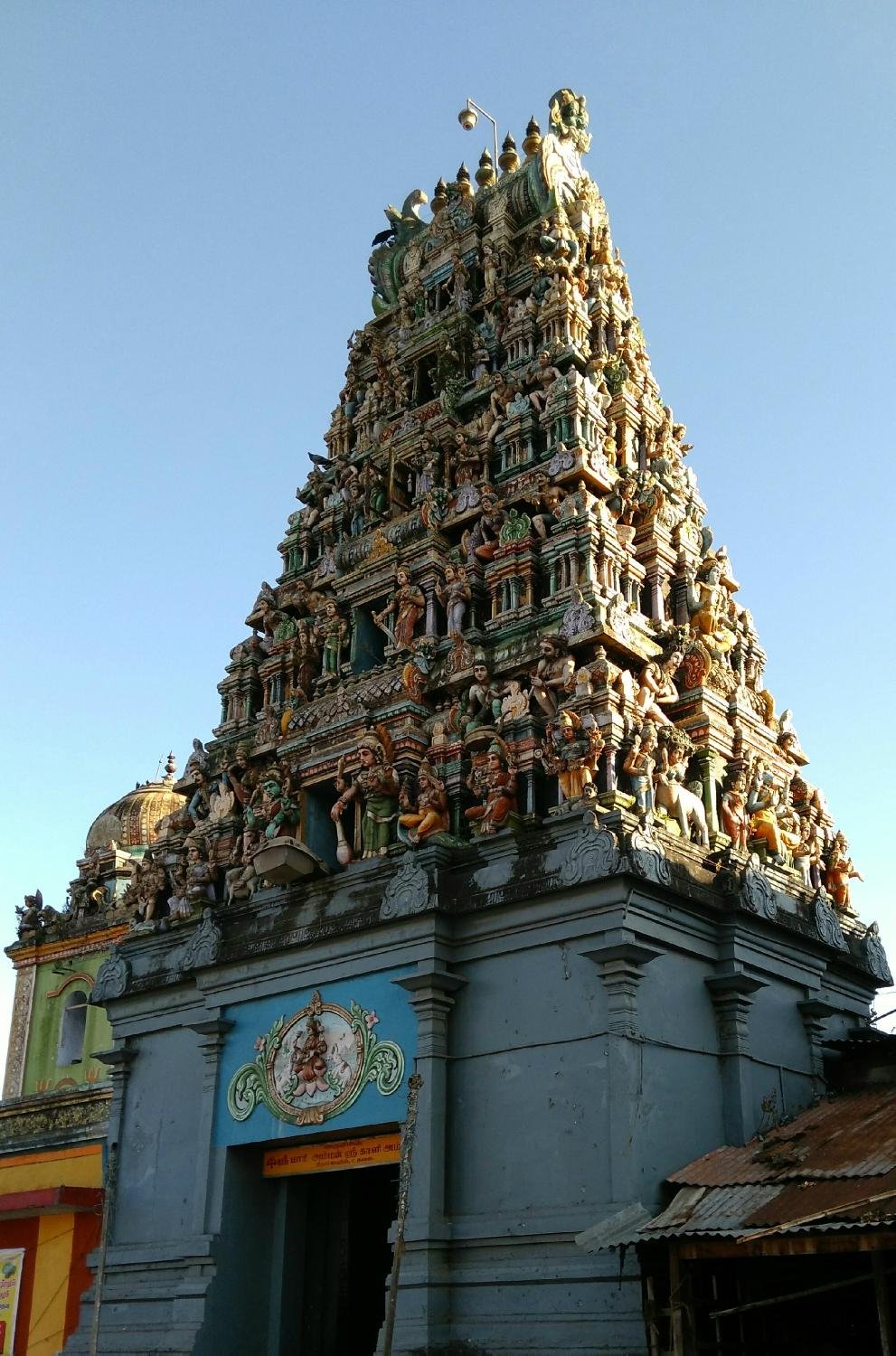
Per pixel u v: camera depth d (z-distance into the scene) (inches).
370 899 1067.9
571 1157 903.1
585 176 1697.8
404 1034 1009.5
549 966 964.6
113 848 1904.5
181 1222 1130.7
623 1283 851.4
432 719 1188.5
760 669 1344.7
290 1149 1105.4
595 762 1037.8
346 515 1486.2
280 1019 1105.4
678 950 981.8
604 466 1312.7
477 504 1312.7
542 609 1205.7
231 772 1346.0
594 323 1493.6
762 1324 829.2
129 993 1258.0
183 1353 1034.7
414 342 1569.9
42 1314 1300.4
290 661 1389.0
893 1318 807.1
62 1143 1419.8
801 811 1280.8
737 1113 968.3
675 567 1317.7
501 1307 897.5
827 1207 756.6
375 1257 1191.6
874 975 1201.4
